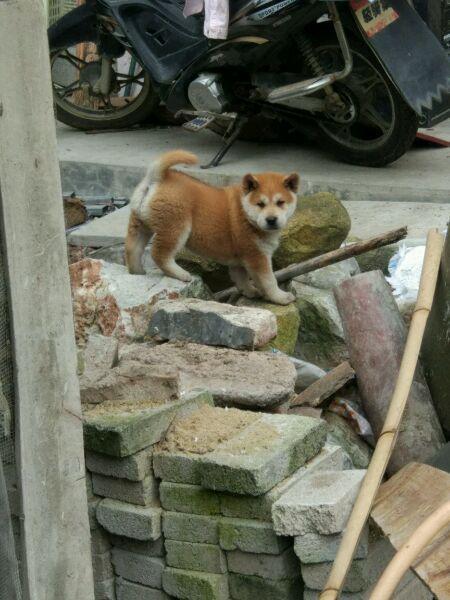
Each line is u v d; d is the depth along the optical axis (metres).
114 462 2.61
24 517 2.32
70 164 5.52
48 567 2.37
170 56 5.21
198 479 2.58
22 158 2.27
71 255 4.19
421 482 2.58
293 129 5.80
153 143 5.94
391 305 3.22
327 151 5.61
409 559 2.29
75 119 6.31
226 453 2.57
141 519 2.60
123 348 3.27
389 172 5.20
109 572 2.69
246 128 5.85
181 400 2.72
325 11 4.80
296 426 2.67
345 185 4.97
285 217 3.71
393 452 3.02
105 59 6.19
